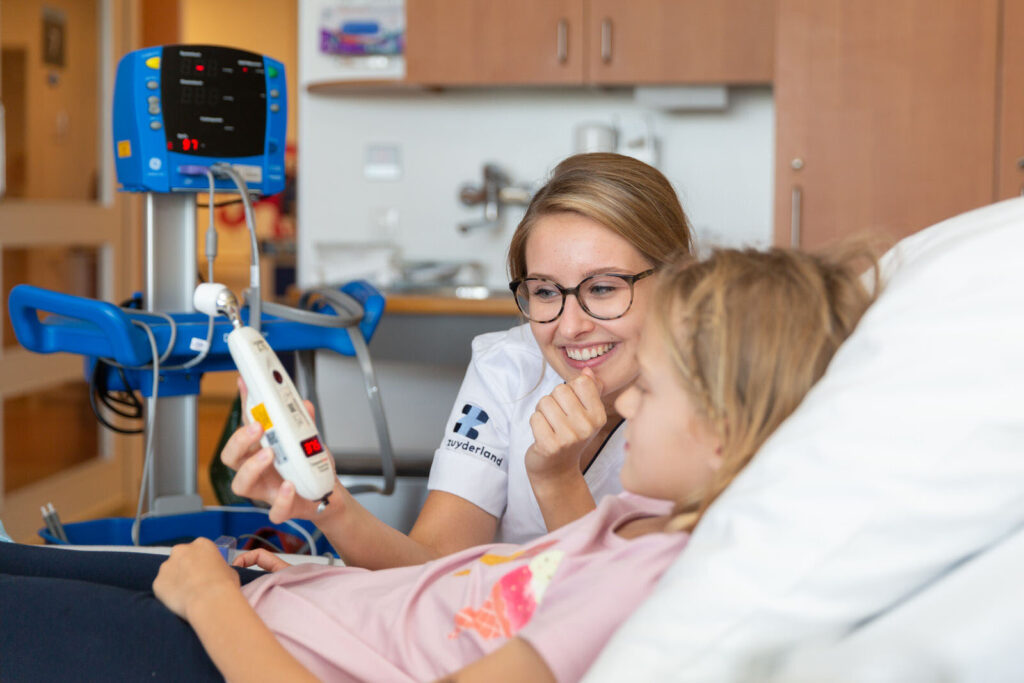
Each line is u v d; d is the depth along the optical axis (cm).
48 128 365
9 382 339
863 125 338
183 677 97
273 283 633
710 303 88
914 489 74
